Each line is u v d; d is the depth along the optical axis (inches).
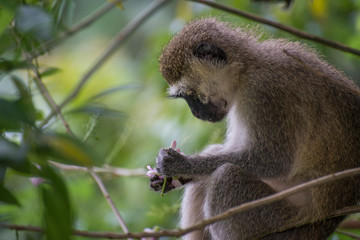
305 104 398.9
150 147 560.4
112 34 852.6
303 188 254.2
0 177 215.9
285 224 389.1
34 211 327.3
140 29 805.2
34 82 362.3
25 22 236.8
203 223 250.2
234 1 549.3
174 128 551.5
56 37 301.3
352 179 385.4
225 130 509.7
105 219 491.8
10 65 252.5
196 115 441.7
